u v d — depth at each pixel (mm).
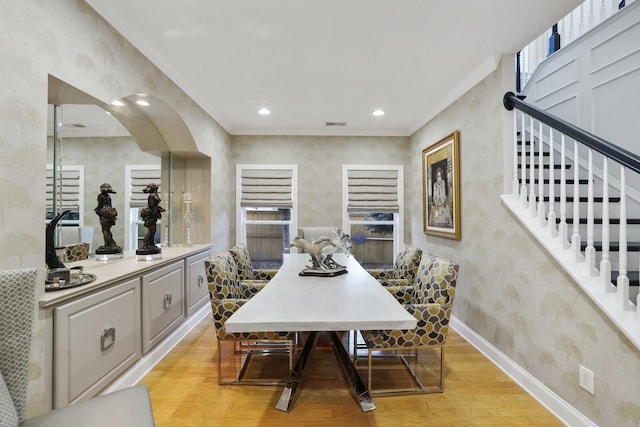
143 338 2508
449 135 3605
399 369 2633
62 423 1148
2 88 1391
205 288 3930
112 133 2754
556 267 2115
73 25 1802
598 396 1801
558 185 2971
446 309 2221
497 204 2740
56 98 2033
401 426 1929
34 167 1544
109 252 2691
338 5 2029
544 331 2209
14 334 1180
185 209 4137
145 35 2365
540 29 2299
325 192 5141
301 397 2221
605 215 1805
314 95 3588
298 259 3521
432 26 2260
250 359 2799
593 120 2967
